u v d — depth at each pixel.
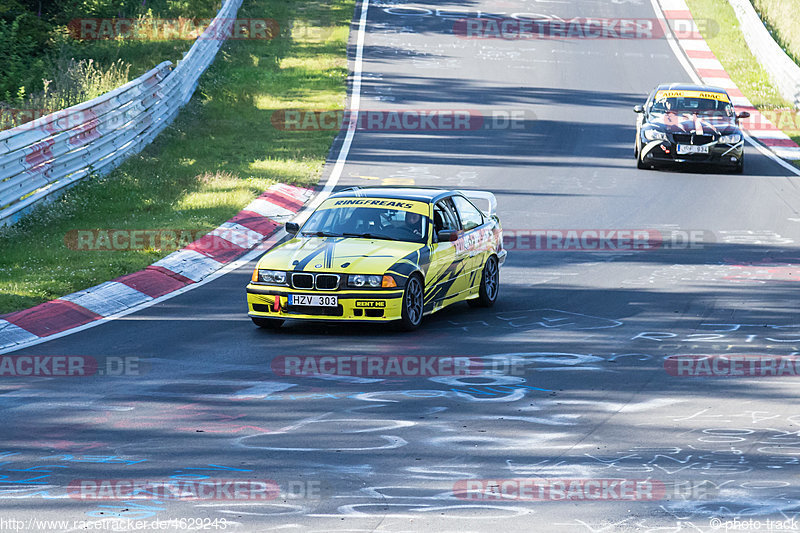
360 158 95.81
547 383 36.75
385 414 32.78
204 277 57.19
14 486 26.12
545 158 98.81
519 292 54.78
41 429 31.14
